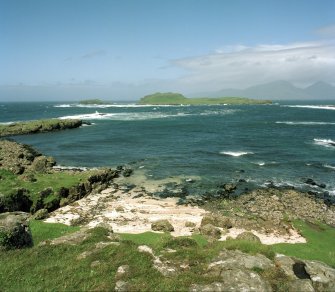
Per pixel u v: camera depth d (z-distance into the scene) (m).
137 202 37.78
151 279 14.64
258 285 14.13
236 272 14.89
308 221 32.22
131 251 17.47
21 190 33.31
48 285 14.70
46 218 32.28
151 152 65.69
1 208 30.64
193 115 162.00
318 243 25.95
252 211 35.47
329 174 49.19
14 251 18.56
